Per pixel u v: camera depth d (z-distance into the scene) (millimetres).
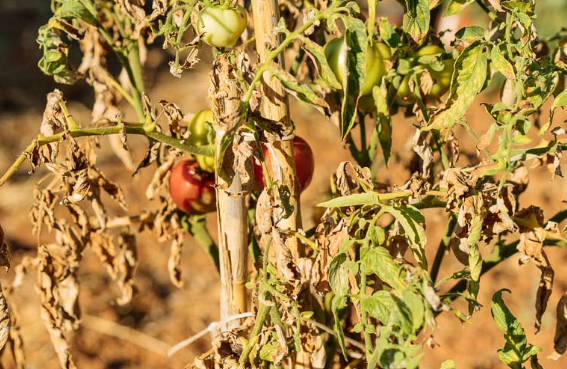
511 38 1489
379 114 1515
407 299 1339
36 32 6387
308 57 1625
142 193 4141
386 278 1363
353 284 1441
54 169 1449
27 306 3318
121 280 1712
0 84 5523
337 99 1560
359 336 1653
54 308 1658
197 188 1610
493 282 3398
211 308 3461
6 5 6844
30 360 3055
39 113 5195
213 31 1462
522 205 3832
